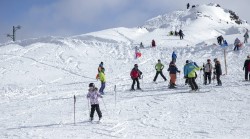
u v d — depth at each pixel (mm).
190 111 16922
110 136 13188
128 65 43094
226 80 26984
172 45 58875
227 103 18375
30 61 46844
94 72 39969
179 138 12398
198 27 88750
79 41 57312
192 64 22531
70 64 45188
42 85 33719
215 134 12719
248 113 15930
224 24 97438
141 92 24391
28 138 13266
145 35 74500
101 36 69000
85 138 13000
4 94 29547
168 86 25875
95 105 15750
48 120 16875
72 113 18375
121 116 16781
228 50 43938
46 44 56719
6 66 44062
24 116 18516
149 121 15328
